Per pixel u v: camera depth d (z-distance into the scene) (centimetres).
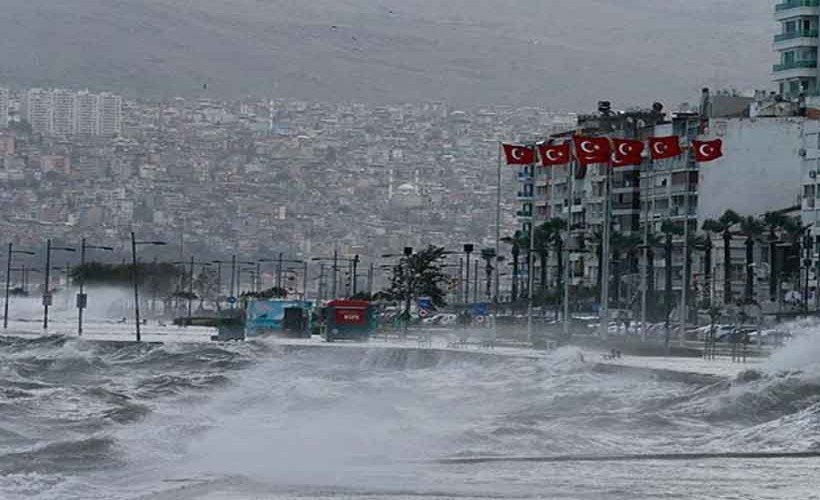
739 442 14288
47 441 14300
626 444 14200
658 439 14762
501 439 14275
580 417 16688
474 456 12975
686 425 16088
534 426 15550
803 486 11231
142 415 17125
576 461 12694
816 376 17338
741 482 11419
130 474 11625
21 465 12188
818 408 15862
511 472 11894
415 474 11725
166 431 14688
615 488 11025
